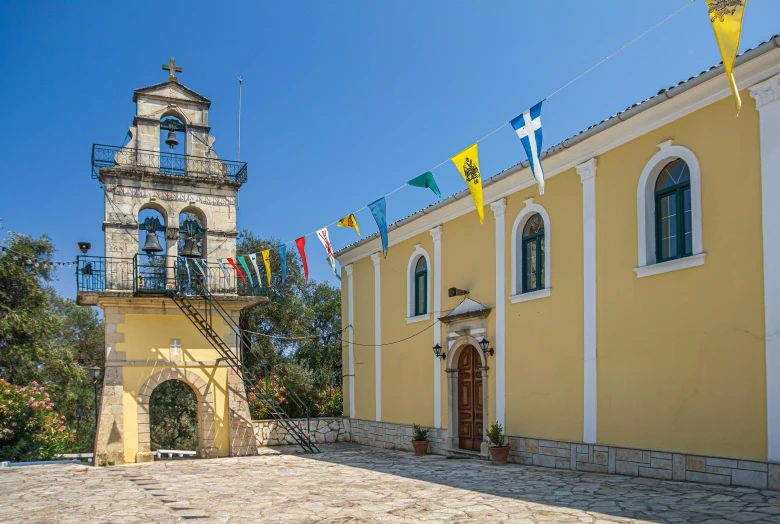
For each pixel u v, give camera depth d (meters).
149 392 16.66
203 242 18.08
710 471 9.27
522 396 13.38
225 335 17.78
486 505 8.42
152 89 17.81
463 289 15.48
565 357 12.27
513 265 13.84
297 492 10.27
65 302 35.00
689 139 10.00
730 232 9.25
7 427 18.06
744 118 9.17
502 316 14.10
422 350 17.12
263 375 28.70
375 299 19.73
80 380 26.44
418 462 14.38
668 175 10.59
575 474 11.11
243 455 17.23
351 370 21.14
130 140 17.53
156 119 17.75
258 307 29.94
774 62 8.71
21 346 23.45
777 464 8.35
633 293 10.85
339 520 7.81
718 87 9.49
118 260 16.83
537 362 13.00
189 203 17.84
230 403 17.48
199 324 17.45
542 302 12.96
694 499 8.03
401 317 18.23
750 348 8.85
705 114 9.76
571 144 11.95
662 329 10.26
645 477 10.30
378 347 19.42
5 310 23.50
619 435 10.95
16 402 18.45
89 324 36.50
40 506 9.52
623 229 11.13
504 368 13.95
